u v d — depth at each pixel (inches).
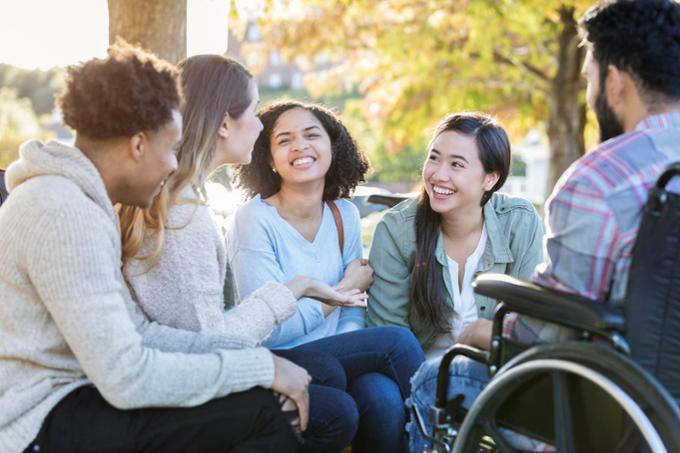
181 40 151.5
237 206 122.3
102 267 71.6
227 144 95.0
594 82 78.1
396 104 439.2
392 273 114.3
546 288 73.4
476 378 85.6
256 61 413.1
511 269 113.7
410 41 389.7
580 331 74.9
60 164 73.5
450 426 86.0
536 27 394.3
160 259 83.9
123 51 76.9
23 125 519.5
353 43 405.4
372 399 99.4
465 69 411.2
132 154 76.0
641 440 68.0
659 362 70.5
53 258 70.4
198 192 88.0
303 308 110.2
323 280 114.3
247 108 95.5
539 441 75.7
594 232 72.2
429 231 111.9
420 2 390.3
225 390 76.7
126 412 75.1
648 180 72.2
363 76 438.3
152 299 84.0
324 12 382.6
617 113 77.6
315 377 95.0
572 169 74.7
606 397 70.1
